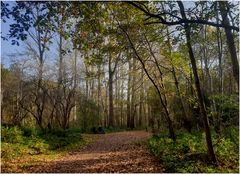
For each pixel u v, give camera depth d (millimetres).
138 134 33781
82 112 43125
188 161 12906
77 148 22609
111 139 29234
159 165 13367
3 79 35469
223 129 18953
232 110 18922
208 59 27875
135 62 27188
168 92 21625
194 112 27172
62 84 33531
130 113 53031
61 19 8812
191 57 13094
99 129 39250
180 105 29078
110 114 48188
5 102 37500
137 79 48594
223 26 8805
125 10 11578
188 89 26016
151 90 32031
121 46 14172
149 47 17547
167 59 20188
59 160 16516
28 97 35719
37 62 32344
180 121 29078
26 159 15914
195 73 13219
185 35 9797
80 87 40812
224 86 32594
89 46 10992
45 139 22047
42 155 17766
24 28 8023
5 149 16172
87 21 9453
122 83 60375
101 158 16922
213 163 12789
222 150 14273
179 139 19094
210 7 8695
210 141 13070
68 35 9719
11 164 14383
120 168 13531
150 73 23031
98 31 10164
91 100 45562
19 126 24438
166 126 30406
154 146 17922
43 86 32562
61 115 37688
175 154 14648
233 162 13016
